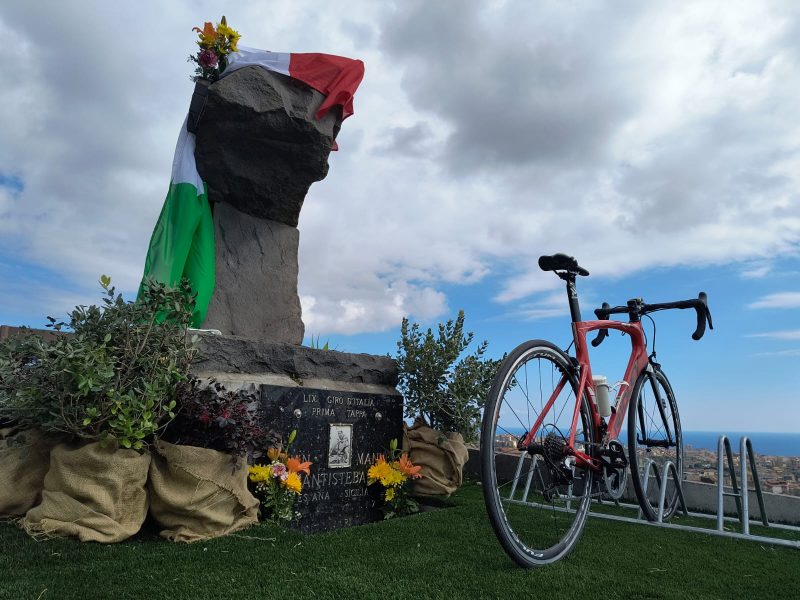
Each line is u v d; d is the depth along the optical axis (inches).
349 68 208.4
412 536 118.9
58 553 95.3
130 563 92.6
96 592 78.0
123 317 119.1
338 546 108.7
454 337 194.2
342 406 163.3
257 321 208.5
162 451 113.1
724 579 96.9
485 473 90.5
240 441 119.1
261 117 193.6
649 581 92.7
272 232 219.5
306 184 214.8
